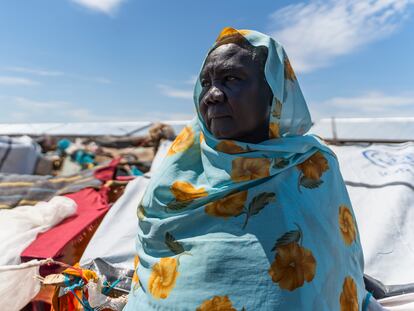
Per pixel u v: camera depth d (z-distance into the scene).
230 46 1.45
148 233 1.53
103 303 1.88
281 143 1.45
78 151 5.96
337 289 1.38
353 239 1.58
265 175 1.38
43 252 2.51
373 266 2.34
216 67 1.43
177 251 1.41
